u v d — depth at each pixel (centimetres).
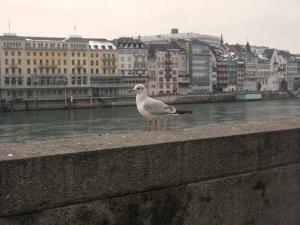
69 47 11894
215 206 407
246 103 13975
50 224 313
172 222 376
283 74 18600
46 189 309
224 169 409
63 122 7388
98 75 12375
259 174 442
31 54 11425
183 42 14825
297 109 10450
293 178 478
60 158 313
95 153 328
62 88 11838
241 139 422
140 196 355
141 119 7706
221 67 16000
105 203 336
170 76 14162
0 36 11106
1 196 293
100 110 10638
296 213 486
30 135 5569
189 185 385
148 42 16388
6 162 294
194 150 385
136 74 13138
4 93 11200
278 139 457
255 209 443
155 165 361
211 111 9956
